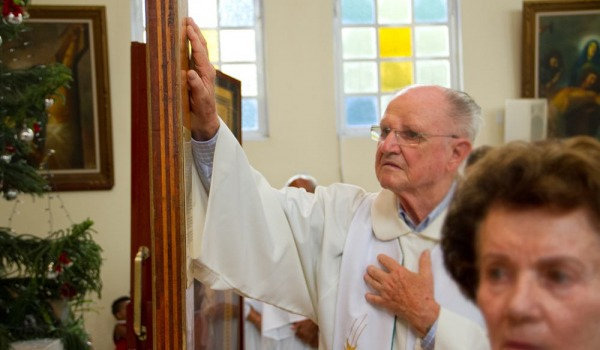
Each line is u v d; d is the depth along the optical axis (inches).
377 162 80.0
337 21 283.0
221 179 79.0
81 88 260.1
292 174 270.7
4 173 158.9
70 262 161.9
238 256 82.0
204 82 76.4
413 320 74.8
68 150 260.1
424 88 78.8
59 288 166.4
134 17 270.4
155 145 64.2
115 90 264.1
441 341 71.1
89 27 259.3
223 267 81.7
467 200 28.7
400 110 77.9
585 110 263.7
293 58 272.1
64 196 260.7
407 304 75.6
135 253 74.9
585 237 26.3
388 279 77.9
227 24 279.0
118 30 264.7
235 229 81.0
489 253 27.5
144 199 75.5
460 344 70.3
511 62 271.4
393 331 79.9
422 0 286.0
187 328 67.3
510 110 244.4
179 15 65.3
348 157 272.1
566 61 264.4
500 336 26.7
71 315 177.6
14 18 151.6
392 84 283.6
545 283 26.6
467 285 29.4
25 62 255.8
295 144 271.3
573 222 26.5
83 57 260.1
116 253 262.2
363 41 284.0
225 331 115.1
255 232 83.0
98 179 260.7
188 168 71.7
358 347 81.4
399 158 77.3
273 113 271.3
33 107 162.6
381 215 84.7
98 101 260.2
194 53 75.7
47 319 165.0
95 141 260.8
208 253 80.7
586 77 263.3
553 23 264.2
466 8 273.1
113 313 245.3
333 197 91.0
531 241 26.7
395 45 284.8
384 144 77.9
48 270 160.6
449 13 284.7
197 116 77.4
